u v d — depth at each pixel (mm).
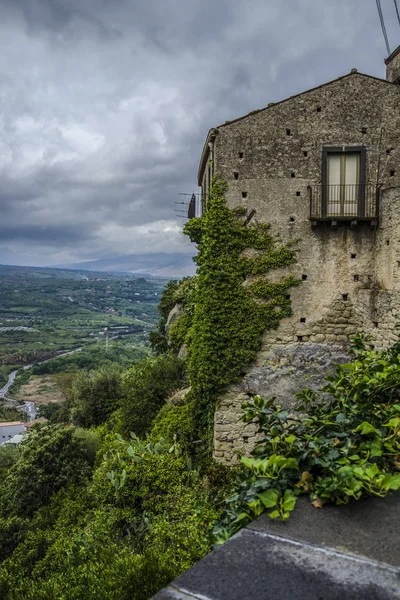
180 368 23734
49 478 18484
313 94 14203
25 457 19203
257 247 14133
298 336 14195
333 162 14203
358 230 14164
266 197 14156
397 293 12844
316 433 3582
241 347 14141
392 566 1907
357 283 14156
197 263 15727
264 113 14203
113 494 13172
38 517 16312
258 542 2115
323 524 2293
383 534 2182
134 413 22094
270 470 2934
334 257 14195
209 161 15617
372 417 3686
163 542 9008
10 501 17875
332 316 14172
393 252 13008
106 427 25609
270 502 2492
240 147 14211
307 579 1828
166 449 14766
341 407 3902
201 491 12812
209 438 15094
